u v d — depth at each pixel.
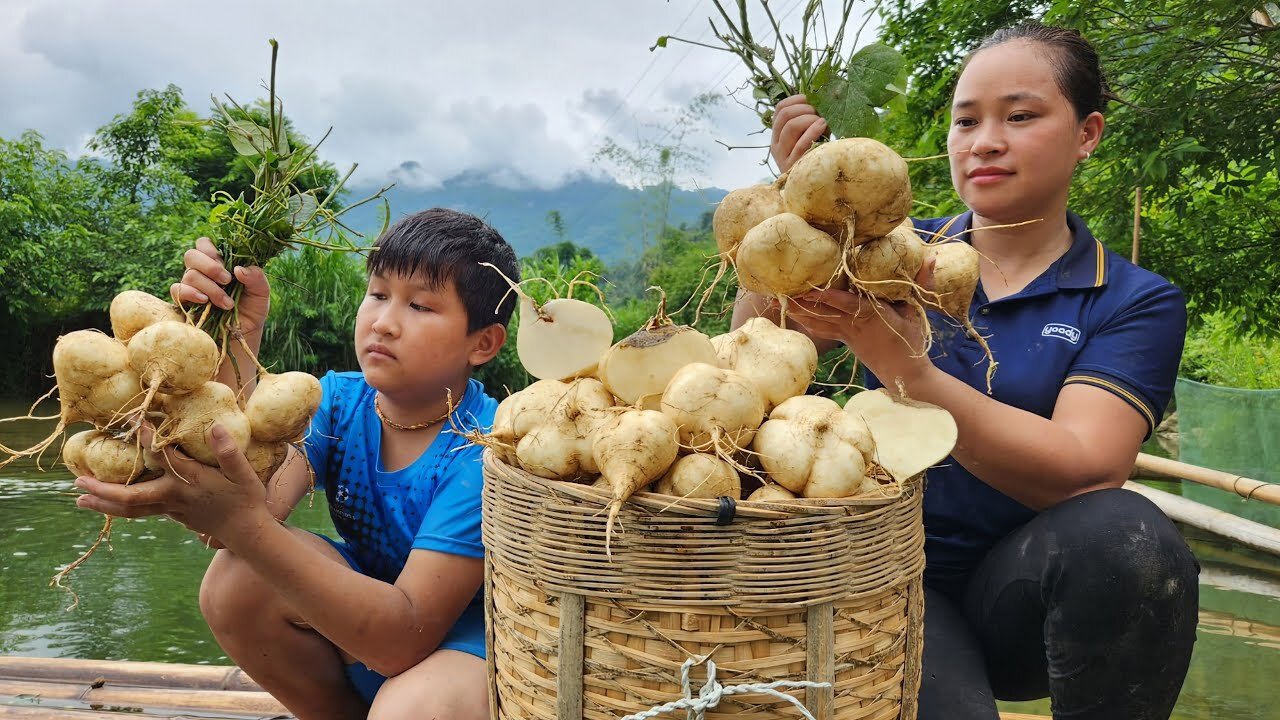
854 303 1.47
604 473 1.22
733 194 1.62
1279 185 4.81
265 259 1.72
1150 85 4.50
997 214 1.93
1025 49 1.83
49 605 4.27
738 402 1.33
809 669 1.23
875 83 1.82
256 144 1.80
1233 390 6.03
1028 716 2.42
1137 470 7.35
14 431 10.15
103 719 2.27
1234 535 5.09
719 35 1.96
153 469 1.44
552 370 1.51
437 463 1.88
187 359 1.42
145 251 16.33
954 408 1.60
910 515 1.36
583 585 1.23
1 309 15.12
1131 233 5.33
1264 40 4.38
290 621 1.80
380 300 1.88
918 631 1.42
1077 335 1.88
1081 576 1.56
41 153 16.78
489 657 1.48
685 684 1.18
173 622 4.07
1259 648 3.67
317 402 1.59
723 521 1.17
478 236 1.94
